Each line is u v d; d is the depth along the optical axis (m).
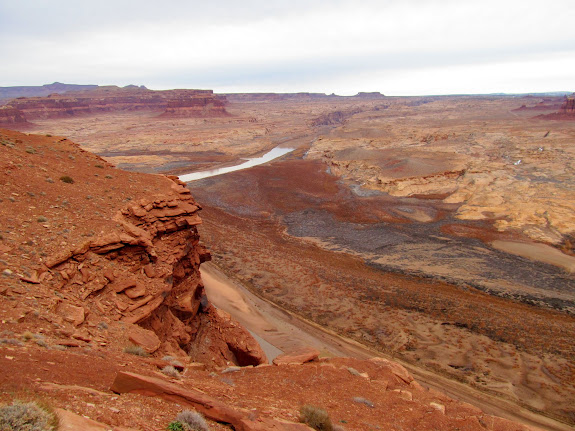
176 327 16.44
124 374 6.76
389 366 15.12
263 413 7.57
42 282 11.74
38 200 16.16
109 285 13.79
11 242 12.75
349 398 10.76
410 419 10.03
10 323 9.05
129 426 5.22
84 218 15.91
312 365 13.54
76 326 10.62
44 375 6.57
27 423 4.02
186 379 9.35
